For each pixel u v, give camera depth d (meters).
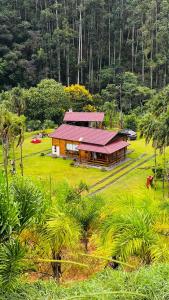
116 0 109.81
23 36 102.38
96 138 53.97
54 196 15.02
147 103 80.50
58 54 99.25
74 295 7.91
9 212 8.05
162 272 8.30
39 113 81.38
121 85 95.31
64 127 57.81
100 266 12.55
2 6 104.00
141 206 12.40
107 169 50.47
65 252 13.29
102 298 7.52
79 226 12.98
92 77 101.50
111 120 78.44
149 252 10.81
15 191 9.20
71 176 48.34
